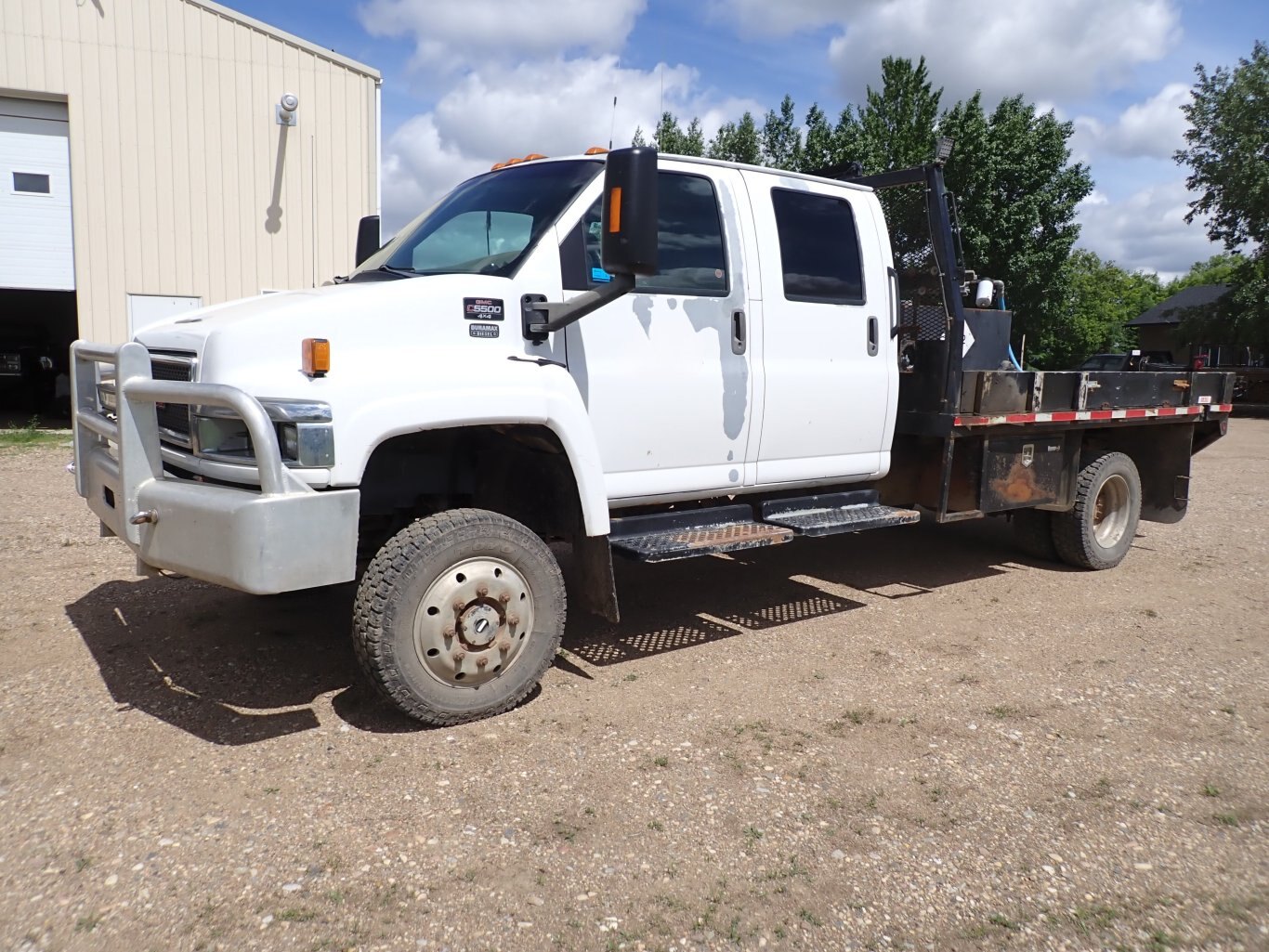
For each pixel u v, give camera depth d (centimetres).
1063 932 267
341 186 1547
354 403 354
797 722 407
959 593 624
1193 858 306
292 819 314
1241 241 3053
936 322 590
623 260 371
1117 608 594
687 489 480
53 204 1458
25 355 1650
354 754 362
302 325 359
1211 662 493
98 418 420
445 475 444
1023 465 623
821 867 297
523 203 454
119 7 1418
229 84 1476
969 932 267
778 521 508
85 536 709
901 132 3061
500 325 406
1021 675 470
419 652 374
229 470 351
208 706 403
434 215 502
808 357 522
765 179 514
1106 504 712
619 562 692
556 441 421
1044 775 362
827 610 577
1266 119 2947
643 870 292
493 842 304
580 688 439
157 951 247
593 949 255
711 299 477
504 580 390
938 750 381
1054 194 3020
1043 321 3178
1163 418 705
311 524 334
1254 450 1692
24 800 321
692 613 566
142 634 489
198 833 303
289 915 263
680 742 382
